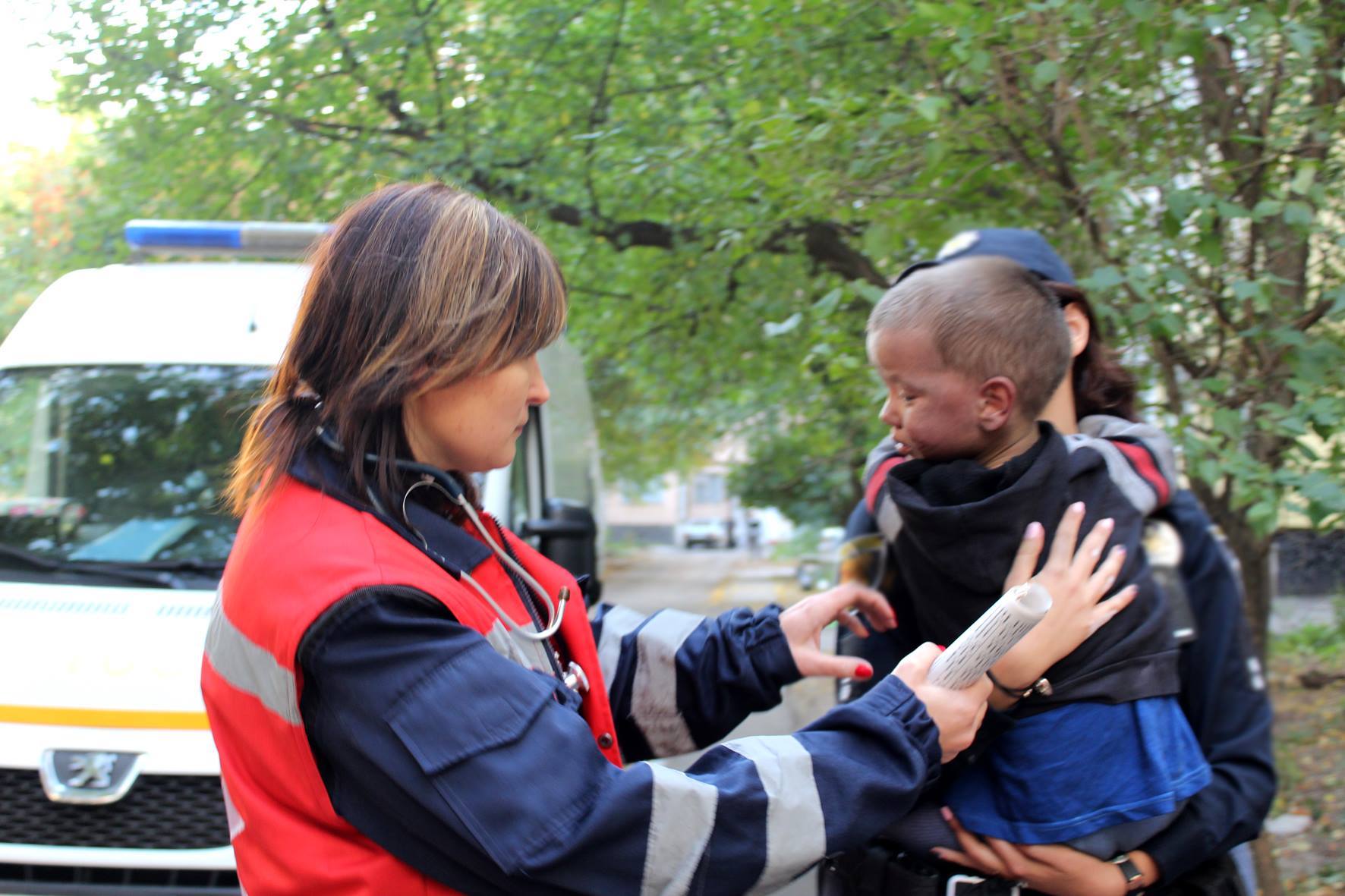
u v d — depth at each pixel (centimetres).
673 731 175
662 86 641
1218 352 347
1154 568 167
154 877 267
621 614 184
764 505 1573
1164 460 171
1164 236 332
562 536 387
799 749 127
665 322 732
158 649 293
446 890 119
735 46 532
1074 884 152
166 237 432
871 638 187
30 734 273
